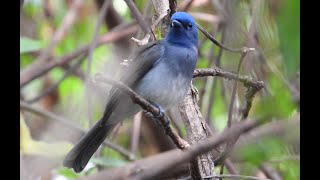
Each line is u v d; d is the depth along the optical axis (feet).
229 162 30.55
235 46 33.81
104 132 30.91
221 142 14.11
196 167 24.11
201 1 46.14
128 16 56.34
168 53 31.30
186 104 30.96
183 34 31.73
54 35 52.34
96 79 22.12
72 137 43.27
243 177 25.61
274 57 32.55
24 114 46.42
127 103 29.99
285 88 17.72
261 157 14.10
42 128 45.98
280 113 14.35
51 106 52.90
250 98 24.72
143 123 48.03
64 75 48.52
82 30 56.08
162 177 15.21
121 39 48.96
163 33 33.86
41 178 37.68
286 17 12.04
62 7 57.26
